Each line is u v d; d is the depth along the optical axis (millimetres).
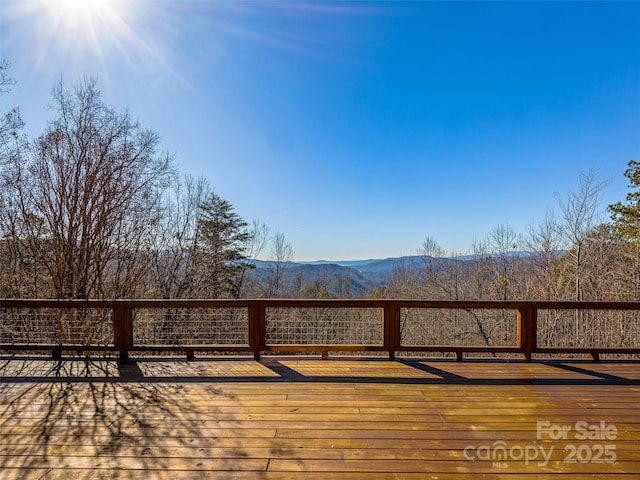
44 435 2598
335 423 2785
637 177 12422
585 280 11836
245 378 3838
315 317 5125
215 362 4418
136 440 2520
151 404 3156
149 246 9789
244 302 4504
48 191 8172
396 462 2238
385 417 2896
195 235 11984
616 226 12500
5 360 4438
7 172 8062
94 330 6344
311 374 3965
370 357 4621
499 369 4156
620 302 4371
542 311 7457
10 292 8219
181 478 2074
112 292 8961
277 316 5219
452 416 2920
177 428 2701
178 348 4492
